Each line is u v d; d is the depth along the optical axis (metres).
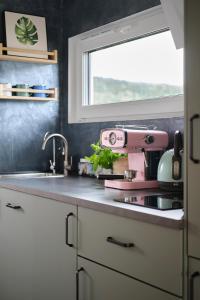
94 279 1.92
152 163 2.41
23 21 3.27
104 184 2.55
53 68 3.45
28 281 2.51
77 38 3.32
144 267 1.64
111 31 3.01
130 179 2.40
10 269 2.73
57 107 3.48
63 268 2.15
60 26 3.48
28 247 2.49
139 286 1.67
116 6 2.94
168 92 2.67
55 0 3.44
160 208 1.67
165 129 2.56
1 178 2.98
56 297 2.22
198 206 1.44
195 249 1.45
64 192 2.21
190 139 1.48
